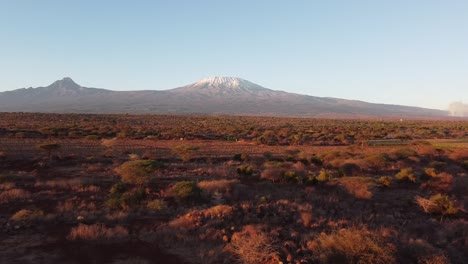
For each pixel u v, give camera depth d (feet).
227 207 49.49
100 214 47.91
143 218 47.47
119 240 39.58
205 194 59.16
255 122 394.93
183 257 35.78
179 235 40.70
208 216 47.19
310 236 40.65
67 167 85.51
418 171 91.09
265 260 34.60
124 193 54.29
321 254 34.96
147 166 65.72
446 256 36.52
